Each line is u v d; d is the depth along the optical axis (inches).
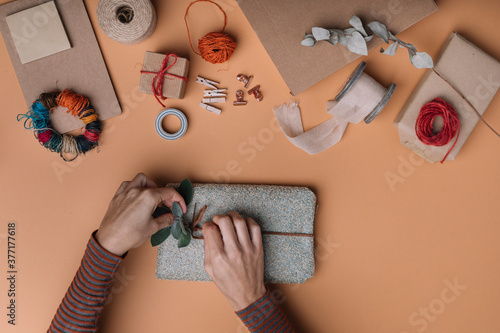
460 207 48.9
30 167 52.5
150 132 51.3
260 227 48.0
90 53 50.2
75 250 52.1
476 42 47.9
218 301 50.6
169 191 44.8
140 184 46.3
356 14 44.9
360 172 49.6
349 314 49.6
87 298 42.2
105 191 51.7
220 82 50.7
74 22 50.1
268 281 48.1
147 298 51.2
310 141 49.0
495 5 47.4
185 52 50.8
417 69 48.5
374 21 44.6
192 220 48.5
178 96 48.8
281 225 47.9
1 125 52.6
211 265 43.7
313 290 49.9
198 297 50.8
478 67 45.3
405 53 48.6
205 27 50.6
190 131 51.0
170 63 48.5
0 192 52.8
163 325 51.1
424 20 48.3
